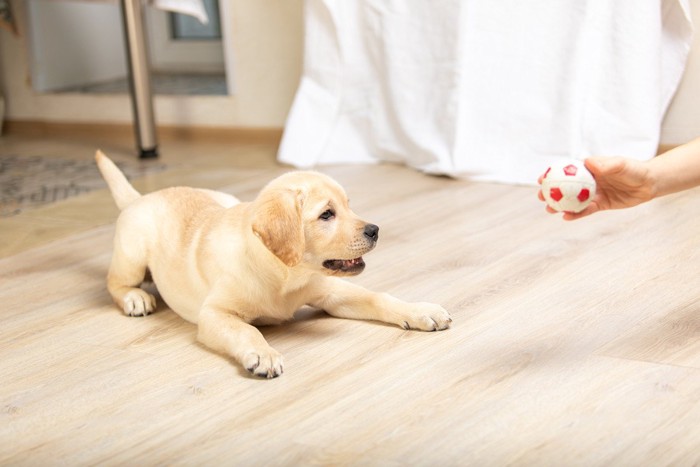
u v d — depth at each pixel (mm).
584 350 1644
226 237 1789
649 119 2963
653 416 1372
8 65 4766
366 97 3514
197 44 5031
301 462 1308
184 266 1872
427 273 2174
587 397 1450
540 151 3090
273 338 1811
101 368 1714
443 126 3246
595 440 1312
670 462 1238
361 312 1871
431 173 3232
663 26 3059
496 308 1899
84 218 2938
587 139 3025
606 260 2170
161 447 1384
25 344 1873
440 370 1595
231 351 1667
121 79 5184
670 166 1460
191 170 3586
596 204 1488
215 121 4207
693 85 3084
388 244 2445
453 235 2490
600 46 3002
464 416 1414
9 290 2256
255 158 3748
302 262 1720
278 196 1646
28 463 1364
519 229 2506
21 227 2867
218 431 1422
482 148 3164
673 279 1996
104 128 4555
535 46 3076
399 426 1396
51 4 4781
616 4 2955
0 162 3982
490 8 3125
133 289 2039
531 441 1321
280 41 3926
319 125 3568
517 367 1586
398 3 3312
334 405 1485
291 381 1594
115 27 5203
